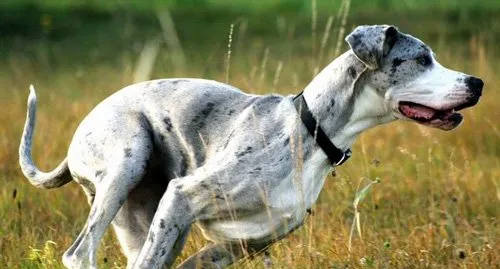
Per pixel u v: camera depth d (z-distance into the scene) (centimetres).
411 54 1002
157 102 1059
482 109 1772
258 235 1012
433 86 998
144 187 1078
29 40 2823
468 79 994
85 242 1027
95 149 1050
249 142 997
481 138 1689
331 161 1016
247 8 3055
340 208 1322
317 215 1296
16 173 1532
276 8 3016
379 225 1280
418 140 1683
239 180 987
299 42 2689
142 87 1075
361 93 1009
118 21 2930
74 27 2897
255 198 988
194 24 2938
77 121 1739
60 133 1653
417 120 1007
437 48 2523
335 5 3003
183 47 2725
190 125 1043
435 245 1197
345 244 1155
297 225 1021
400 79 1002
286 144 994
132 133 1041
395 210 1327
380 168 1495
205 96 1052
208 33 2866
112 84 2188
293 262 1086
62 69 2577
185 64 2444
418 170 1360
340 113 1011
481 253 1140
